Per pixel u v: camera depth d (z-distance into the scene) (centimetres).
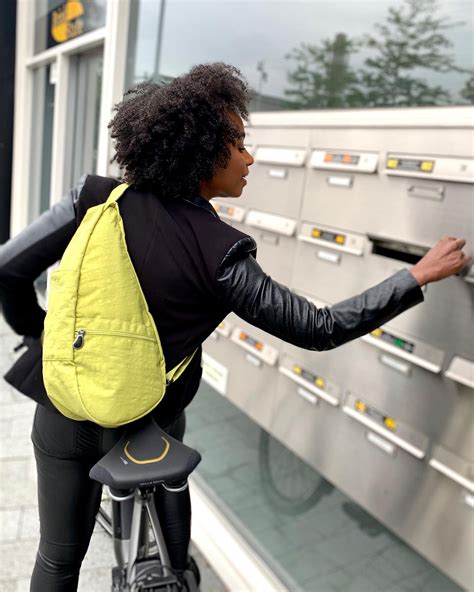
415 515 146
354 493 165
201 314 113
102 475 108
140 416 111
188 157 106
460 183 131
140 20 277
